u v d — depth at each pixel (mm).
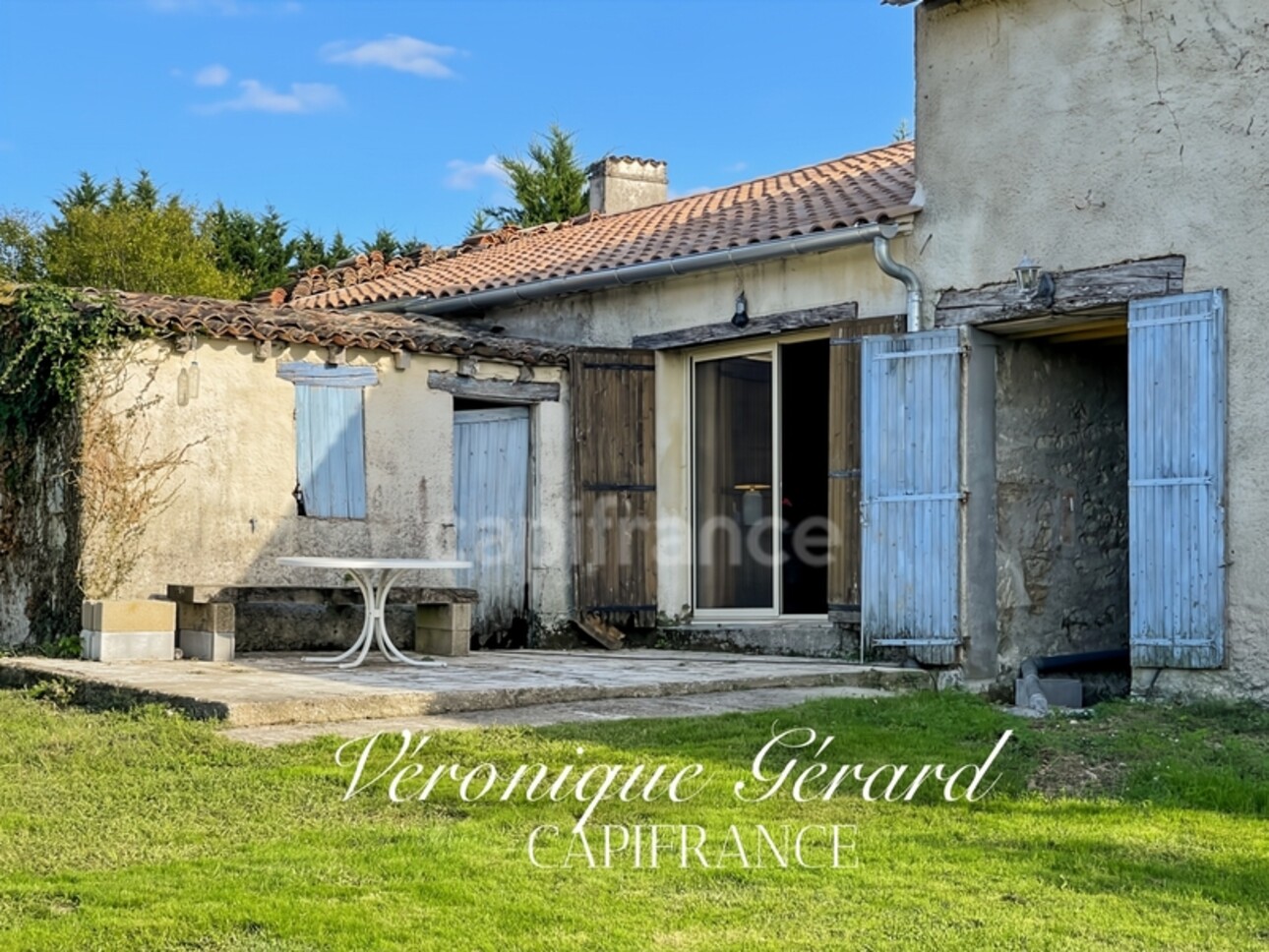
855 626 10945
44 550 10695
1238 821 6020
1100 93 9469
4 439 11062
